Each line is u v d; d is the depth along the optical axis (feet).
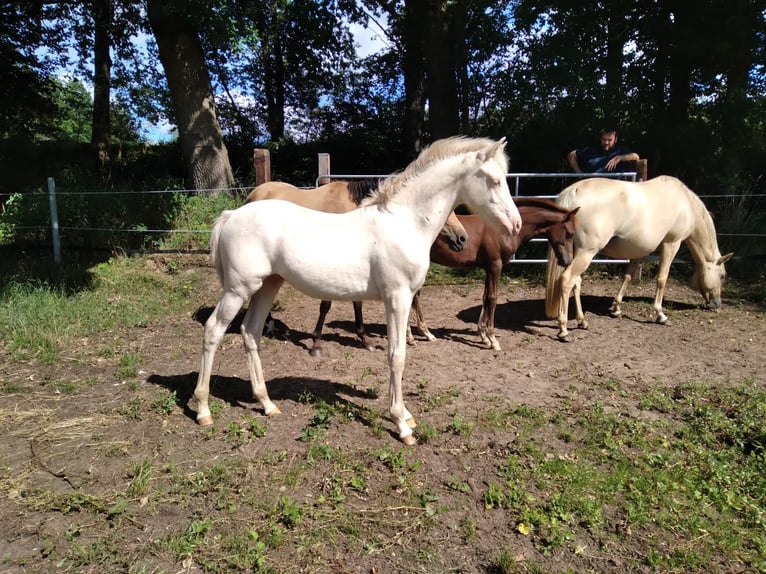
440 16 37.06
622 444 10.85
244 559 7.63
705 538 8.24
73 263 24.34
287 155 49.70
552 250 17.72
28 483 9.45
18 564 7.56
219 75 52.49
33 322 17.35
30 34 43.01
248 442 10.84
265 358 15.92
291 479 9.45
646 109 32.76
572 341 17.70
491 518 8.62
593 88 31.94
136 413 12.00
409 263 10.36
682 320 19.84
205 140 32.22
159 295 21.33
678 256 26.13
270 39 49.03
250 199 17.80
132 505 8.86
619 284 24.17
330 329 18.88
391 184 10.77
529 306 21.75
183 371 14.74
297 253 10.48
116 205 28.19
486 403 12.76
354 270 10.53
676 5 30.71
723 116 30.27
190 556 7.73
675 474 9.81
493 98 41.19
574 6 31.48
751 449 10.86
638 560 7.81
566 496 9.05
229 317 11.16
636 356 16.21
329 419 11.56
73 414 12.09
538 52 33.53
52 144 55.88
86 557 7.68
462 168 10.30
